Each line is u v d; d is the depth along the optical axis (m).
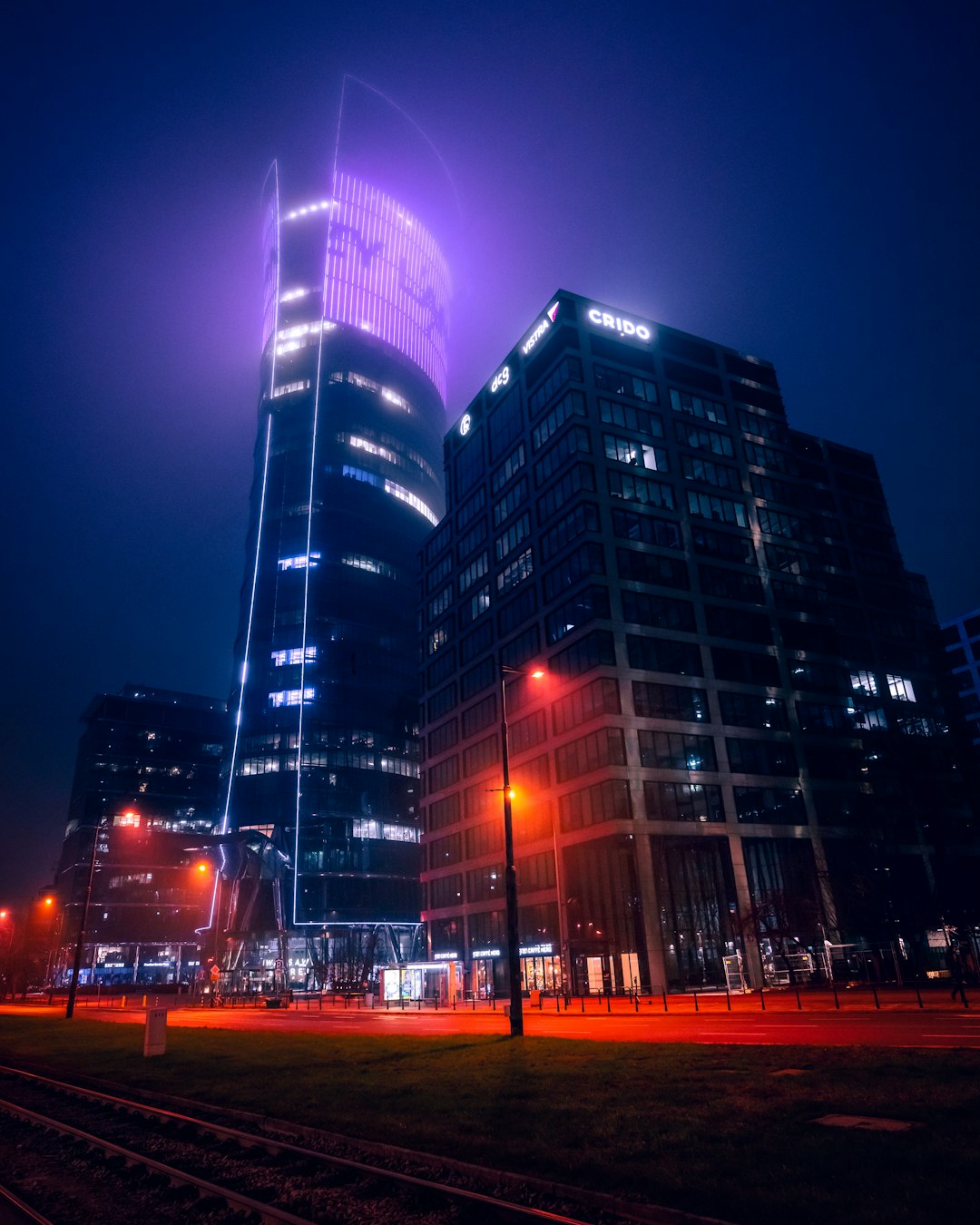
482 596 81.94
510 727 72.56
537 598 71.06
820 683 71.62
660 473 71.44
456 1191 8.52
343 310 192.75
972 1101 10.73
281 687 137.12
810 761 67.81
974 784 83.44
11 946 144.25
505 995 65.62
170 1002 79.25
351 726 136.38
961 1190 7.29
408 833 136.12
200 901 152.25
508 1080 15.50
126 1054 25.34
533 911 65.19
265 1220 8.43
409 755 142.62
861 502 92.25
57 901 165.25
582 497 66.50
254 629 143.38
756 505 75.94
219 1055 23.16
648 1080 14.41
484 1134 11.06
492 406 85.44
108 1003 86.31
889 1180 7.68
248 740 133.75
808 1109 11.08
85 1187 10.35
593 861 59.56
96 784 169.50
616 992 54.69
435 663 90.75
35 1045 31.77
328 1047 23.88
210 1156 11.37
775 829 63.00
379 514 161.62
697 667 65.56
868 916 61.94
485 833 74.19
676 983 53.88
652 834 57.75
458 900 77.19
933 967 59.97
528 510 75.06
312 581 146.50
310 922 118.31
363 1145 11.06
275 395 174.12
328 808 128.12
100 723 175.88
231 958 99.56
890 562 91.06
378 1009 51.09
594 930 57.91
